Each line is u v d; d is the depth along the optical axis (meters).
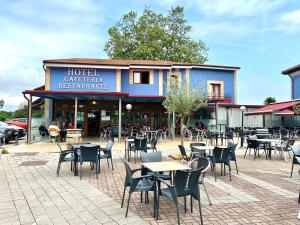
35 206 5.64
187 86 12.54
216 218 5.00
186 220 4.90
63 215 5.14
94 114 23.55
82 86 22.72
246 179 8.08
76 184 7.42
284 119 28.06
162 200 6.05
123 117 24.03
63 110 23.02
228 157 8.18
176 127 24.48
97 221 4.86
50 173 8.84
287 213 5.26
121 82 23.91
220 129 23.56
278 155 13.38
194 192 4.85
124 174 8.70
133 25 37.16
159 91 24.27
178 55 35.94
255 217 5.05
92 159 8.28
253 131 19.92
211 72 26.47
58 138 19.12
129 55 36.28
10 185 7.31
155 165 5.79
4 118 37.28
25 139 21.59
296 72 27.20
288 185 7.37
